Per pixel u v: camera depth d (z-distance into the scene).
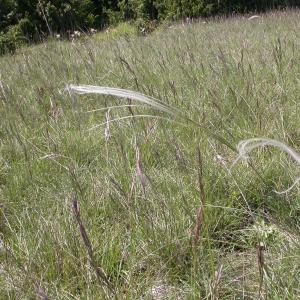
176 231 2.41
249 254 2.37
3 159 3.39
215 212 2.55
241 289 2.05
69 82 4.57
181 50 5.61
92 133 3.70
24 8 14.32
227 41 6.72
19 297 2.11
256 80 4.13
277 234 2.40
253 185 2.75
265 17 12.11
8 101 4.38
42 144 3.77
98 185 2.95
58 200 2.82
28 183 3.16
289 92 3.88
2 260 2.44
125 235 2.53
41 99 4.21
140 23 15.71
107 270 2.32
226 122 3.51
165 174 2.89
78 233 2.43
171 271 2.28
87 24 16.17
